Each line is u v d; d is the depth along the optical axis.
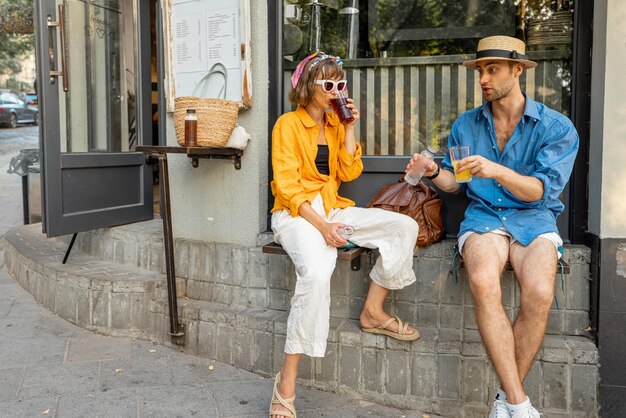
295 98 2.83
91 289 3.64
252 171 3.31
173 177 3.62
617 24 2.71
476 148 2.84
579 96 2.96
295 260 2.64
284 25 3.44
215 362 3.25
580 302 2.87
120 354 3.34
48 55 3.65
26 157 6.43
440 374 2.79
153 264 3.77
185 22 3.43
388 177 3.32
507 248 2.63
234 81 3.29
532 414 2.36
